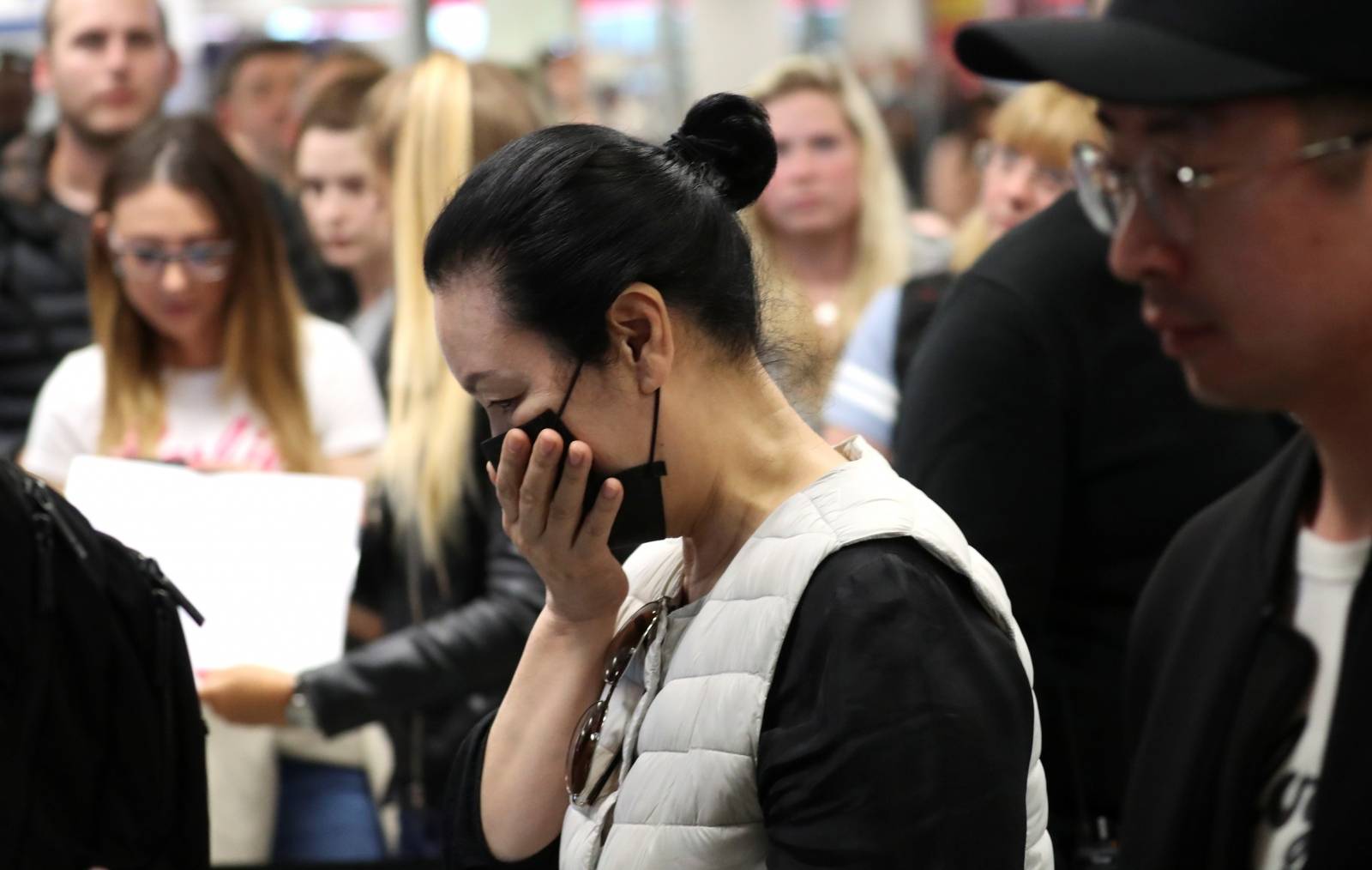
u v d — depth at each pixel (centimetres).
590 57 2334
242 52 1135
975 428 425
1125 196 275
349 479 546
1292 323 263
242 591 514
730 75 2505
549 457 276
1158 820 318
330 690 507
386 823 567
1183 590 340
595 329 271
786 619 267
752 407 288
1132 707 355
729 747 269
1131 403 428
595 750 300
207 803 381
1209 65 255
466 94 569
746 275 288
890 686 255
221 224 587
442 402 533
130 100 852
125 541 511
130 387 597
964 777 252
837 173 816
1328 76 250
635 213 274
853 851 252
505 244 271
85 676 355
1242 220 261
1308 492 307
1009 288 430
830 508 275
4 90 1044
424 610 543
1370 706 273
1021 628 428
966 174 1361
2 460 353
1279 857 293
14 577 344
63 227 791
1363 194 256
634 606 322
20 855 350
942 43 2211
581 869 291
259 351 600
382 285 791
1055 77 263
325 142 786
